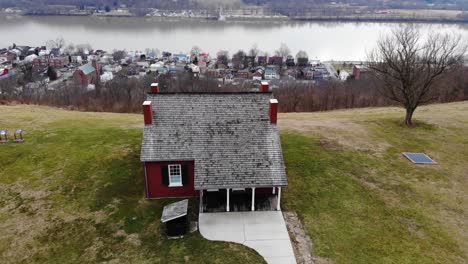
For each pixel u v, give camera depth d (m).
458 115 40.78
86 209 23.17
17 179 26.41
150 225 21.66
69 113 43.72
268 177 21.89
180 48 170.25
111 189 25.08
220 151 22.80
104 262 19.03
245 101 24.66
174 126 23.58
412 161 29.03
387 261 18.83
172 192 23.98
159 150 22.81
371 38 188.75
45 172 27.16
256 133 23.47
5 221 22.19
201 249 19.55
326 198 24.08
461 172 27.61
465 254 19.38
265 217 21.98
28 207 23.44
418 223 21.80
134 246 20.08
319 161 28.58
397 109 46.44
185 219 20.31
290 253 19.27
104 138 32.72
